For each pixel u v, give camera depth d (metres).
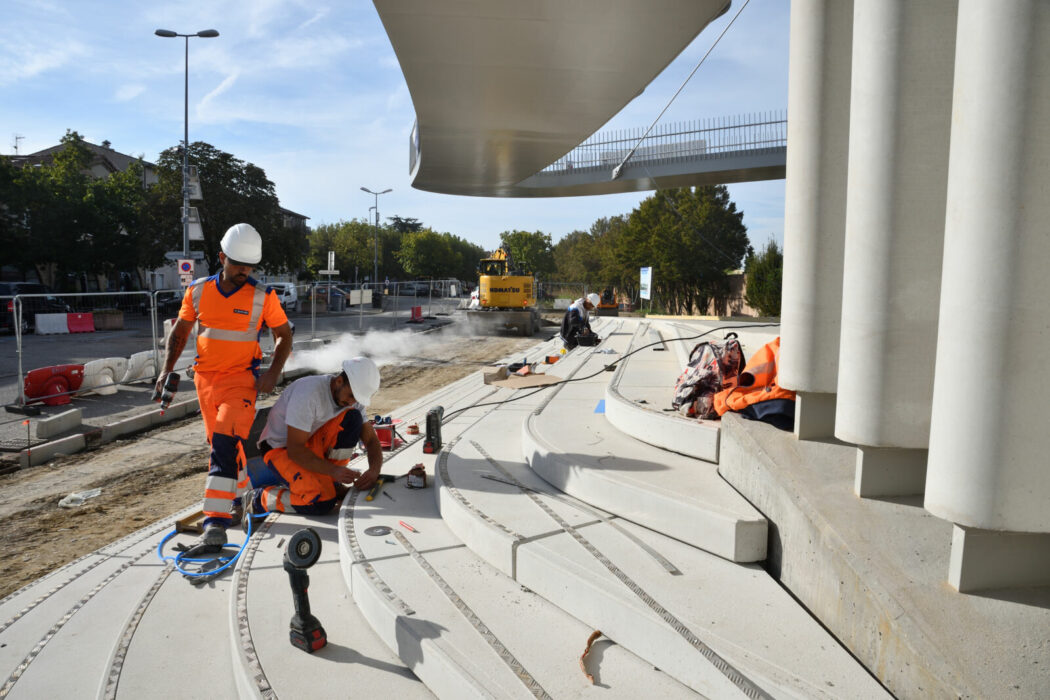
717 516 2.80
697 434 3.84
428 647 2.36
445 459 4.57
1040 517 1.72
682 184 32.62
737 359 4.18
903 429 2.39
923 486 2.55
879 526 2.29
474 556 3.22
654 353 10.20
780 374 3.26
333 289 38.09
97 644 2.91
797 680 1.90
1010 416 1.70
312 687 2.39
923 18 2.24
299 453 3.90
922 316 2.35
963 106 1.75
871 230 2.39
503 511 3.38
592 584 2.52
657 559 2.77
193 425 8.81
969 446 1.76
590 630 2.51
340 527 3.61
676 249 42.56
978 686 1.59
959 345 1.77
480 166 17.33
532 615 2.63
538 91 10.16
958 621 1.80
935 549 2.15
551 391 7.35
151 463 6.89
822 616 2.32
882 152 2.34
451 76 9.45
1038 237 1.63
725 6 7.14
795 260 3.13
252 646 2.67
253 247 3.80
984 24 1.67
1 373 12.81
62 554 4.41
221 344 3.81
